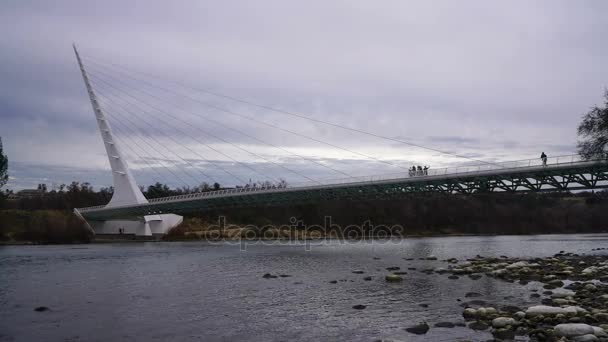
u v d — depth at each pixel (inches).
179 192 7632.9
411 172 3275.1
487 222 6136.8
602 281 1230.3
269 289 1274.6
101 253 2819.9
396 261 2050.9
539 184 2787.9
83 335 808.9
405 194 3609.7
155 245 3791.8
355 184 3494.1
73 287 1350.9
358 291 1197.7
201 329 841.5
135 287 1341.0
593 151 2304.4
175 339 779.4
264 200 4207.7
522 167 2674.7
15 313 986.7
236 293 1216.8
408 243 3806.6
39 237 4148.6
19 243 3964.1
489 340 700.7
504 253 2486.5
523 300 999.6
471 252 2600.9
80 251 3024.1
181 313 975.0
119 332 826.2
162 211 4800.7
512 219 6176.2
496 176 2861.7
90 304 1082.1
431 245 3435.0
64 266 1985.7
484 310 871.1
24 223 4367.6
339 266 1860.2
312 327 840.3
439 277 1421.0
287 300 1104.2
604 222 6220.5
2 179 3949.3
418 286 1251.2
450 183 3211.1
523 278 1333.7
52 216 4552.2
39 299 1154.7
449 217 6107.3
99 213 4773.6
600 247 2928.2
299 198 4018.2
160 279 1521.9
